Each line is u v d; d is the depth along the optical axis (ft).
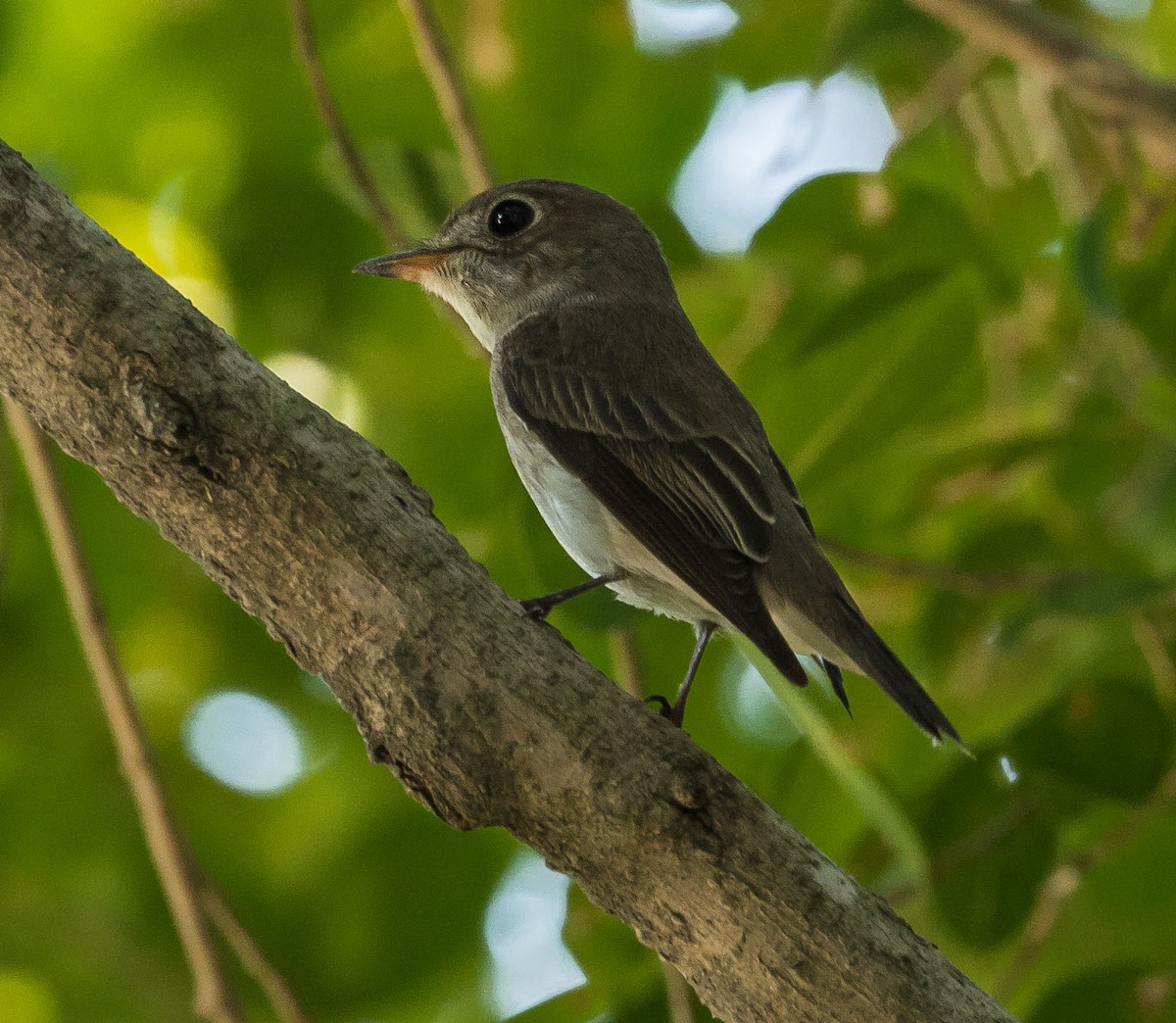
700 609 29.35
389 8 41.39
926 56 40.47
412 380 42.04
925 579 32.81
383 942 41.45
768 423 32.19
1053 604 28.50
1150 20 44.14
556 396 30.96
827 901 17.88
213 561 18.74
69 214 18.63
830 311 31.30
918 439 32.91
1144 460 32.78
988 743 30.45
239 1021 27.09
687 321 33.83
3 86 43.01
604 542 29.50
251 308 42.06
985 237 34.83
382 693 18.29
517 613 18.69
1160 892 32.73
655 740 18.24
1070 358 34.96
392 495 18.76
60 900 40.78
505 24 41.81
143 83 43.01
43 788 43.29
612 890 18.34
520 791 18.16
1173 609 31.78
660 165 44.16
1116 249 34.47
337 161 37.55
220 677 44.78
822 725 25.77
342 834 43.11
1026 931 31.19
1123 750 29.58
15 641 44.19
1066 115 36.65
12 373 18.54
